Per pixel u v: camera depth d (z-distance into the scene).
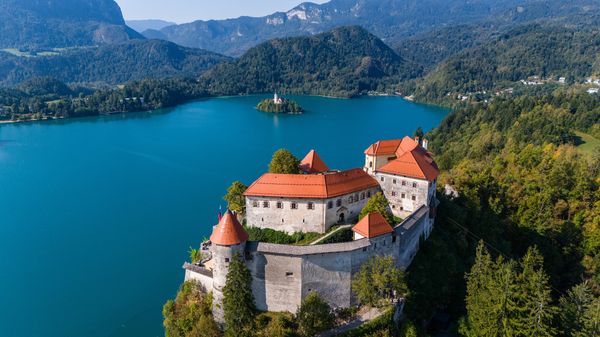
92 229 149.12
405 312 81.88
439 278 90.25
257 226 97.88
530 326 71.94
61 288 115.25
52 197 180.25
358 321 77.50
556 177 133.50
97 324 102.44
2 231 147.12
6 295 112.50
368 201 97.69
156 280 118.88
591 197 129.62
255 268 78.31
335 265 77.75
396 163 104.81
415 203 101.75
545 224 120.94
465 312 87.12
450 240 102.81
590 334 74.31
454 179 129.00
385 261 77.56
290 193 94.38
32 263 127.19
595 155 165.00
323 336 74.25
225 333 74.50
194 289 87.75
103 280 118.56
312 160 115.38
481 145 199.62
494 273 80.94
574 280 111.31
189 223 153.88
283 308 78.62
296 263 76.38
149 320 103.81
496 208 123.56
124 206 170.25
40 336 98.88
